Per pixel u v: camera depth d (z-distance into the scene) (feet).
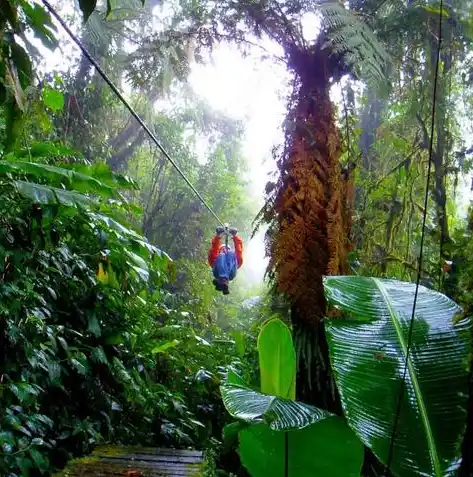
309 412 5.40
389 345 5.69
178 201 34.50
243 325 21.98
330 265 10.09
